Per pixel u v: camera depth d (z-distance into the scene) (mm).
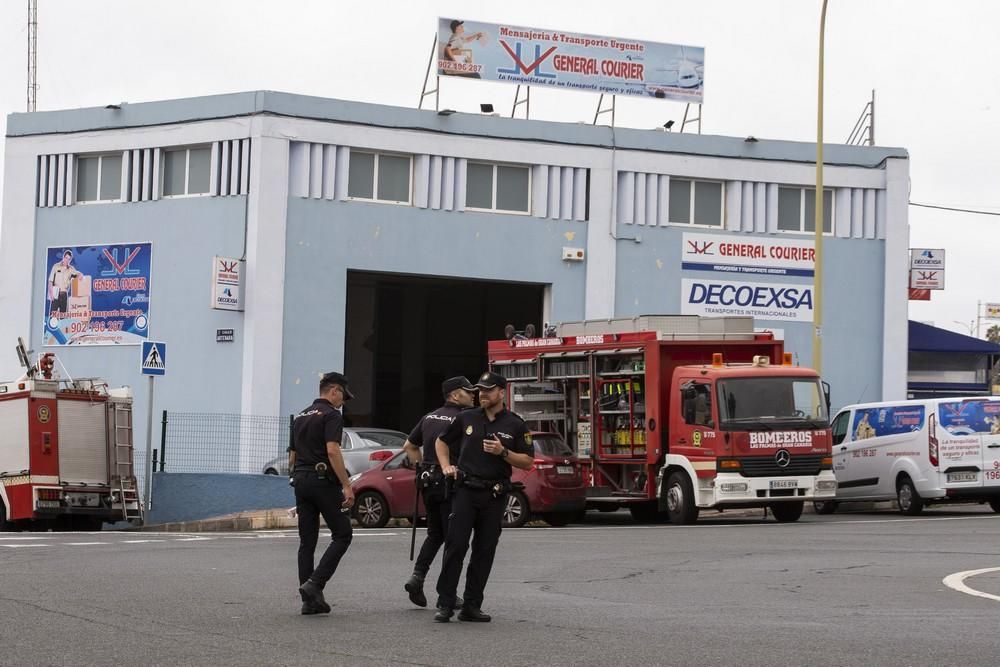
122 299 35312
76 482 25906
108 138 35625
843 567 14672
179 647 8914
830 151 36844
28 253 36469
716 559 15828
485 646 9039
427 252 34750
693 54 37031
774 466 22844
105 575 13914
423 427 11469
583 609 11141
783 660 8352
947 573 13945
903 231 37000
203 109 34375
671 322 24500
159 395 34625
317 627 10000
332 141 34031
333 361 33969
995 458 25297
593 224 35688
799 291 36656
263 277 33406
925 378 44906
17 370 36438
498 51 35719
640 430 24344
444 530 11242
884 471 26328
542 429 26234
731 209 36500
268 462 32906
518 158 35281
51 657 8469
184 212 34594
